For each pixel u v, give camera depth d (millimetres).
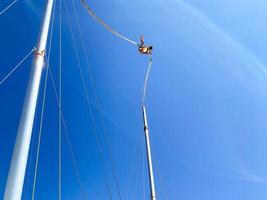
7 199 4984
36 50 7020
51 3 8031
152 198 11844
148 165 12711
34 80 6426
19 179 5219
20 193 5152
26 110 5973
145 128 14078
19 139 5613
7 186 5129
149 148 13250
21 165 5348
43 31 7430
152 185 12156
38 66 6730
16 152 5465
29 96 6164
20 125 5797
